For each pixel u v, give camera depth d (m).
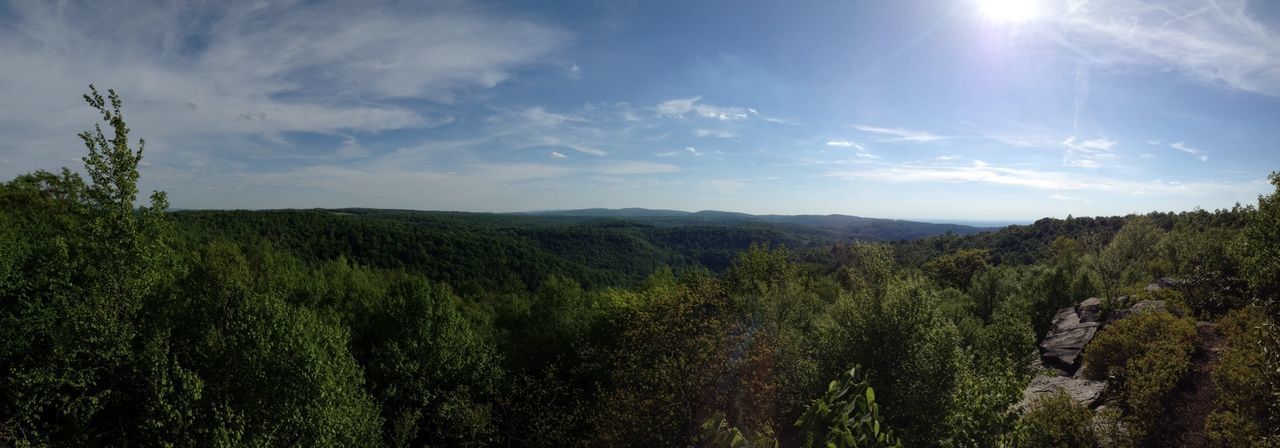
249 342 17.53
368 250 80.75
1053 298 31.56
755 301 26.94
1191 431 13.09
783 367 18.48
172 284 22.23
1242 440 11.06
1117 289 29.58
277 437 16.45
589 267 99.12
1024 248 86.19
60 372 15.97
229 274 24.03
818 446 4.59
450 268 81.75
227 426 16.23
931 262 79.44
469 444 23.80
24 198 28.56
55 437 16.56
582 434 22.45
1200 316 20.62
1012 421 7.46
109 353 15.45
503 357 29.47
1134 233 41.44
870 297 17.38
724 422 5.14
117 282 15.26
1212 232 30.25
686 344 18.05
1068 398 13.59
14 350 16.28
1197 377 15.12
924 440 14.27
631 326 23.34
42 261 17.33
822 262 91.62
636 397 18.44
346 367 20.19
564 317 30.91
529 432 24.72
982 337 23.31
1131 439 12.99
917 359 15.83
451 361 26.83
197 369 17.27
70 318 15.29
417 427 24.19
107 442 17.44
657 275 35.00
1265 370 9.79
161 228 15.97
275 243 71.19
